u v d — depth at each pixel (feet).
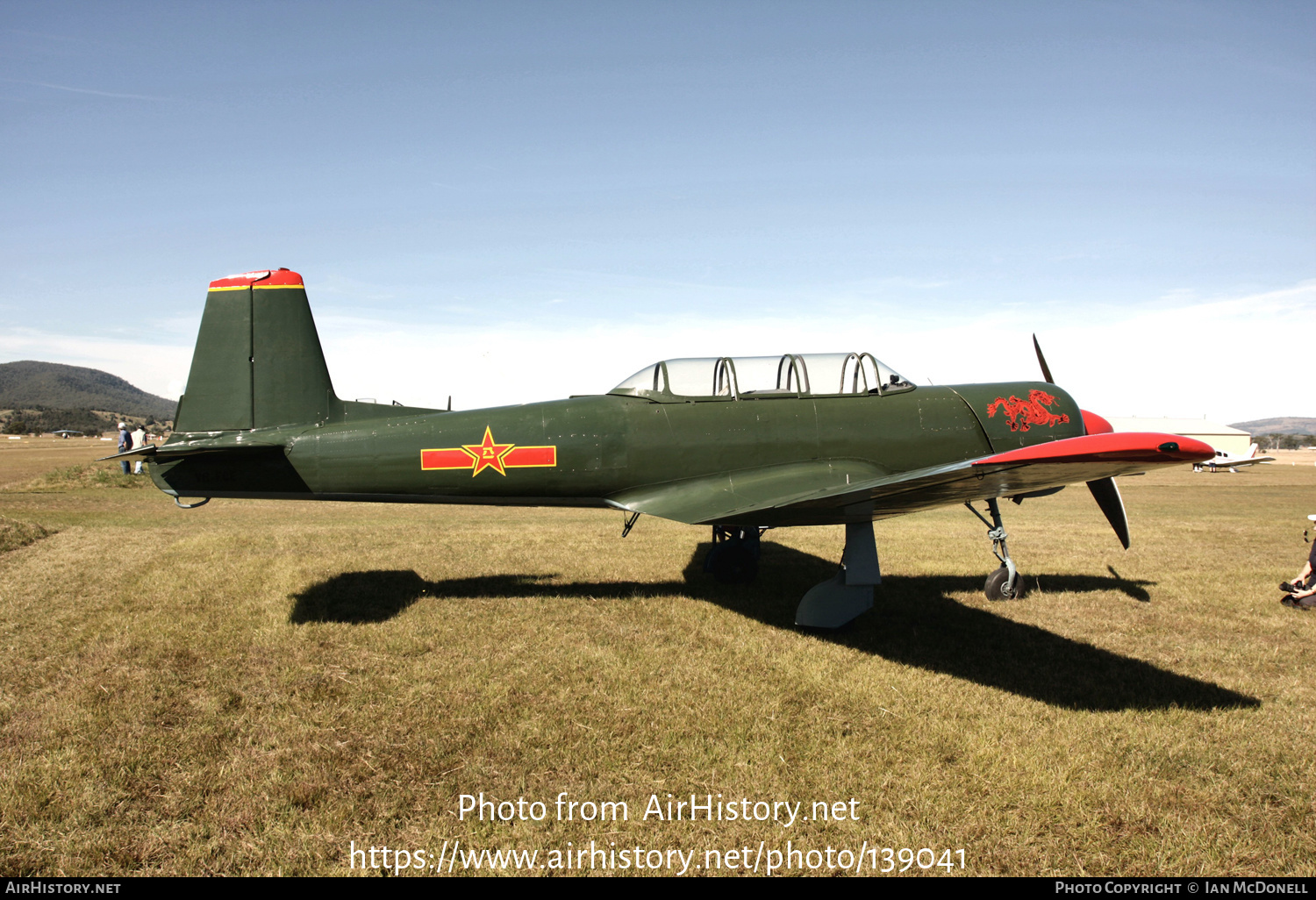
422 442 23.06
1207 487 93.09
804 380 24.75
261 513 52.60
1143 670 17.47
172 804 11.11
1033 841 10.50
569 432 23.53
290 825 10.63
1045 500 71.92
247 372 23.32
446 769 12.31
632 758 12.71
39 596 23.45
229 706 14.80
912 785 11.86
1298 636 20.62
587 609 22.71
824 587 20.71
